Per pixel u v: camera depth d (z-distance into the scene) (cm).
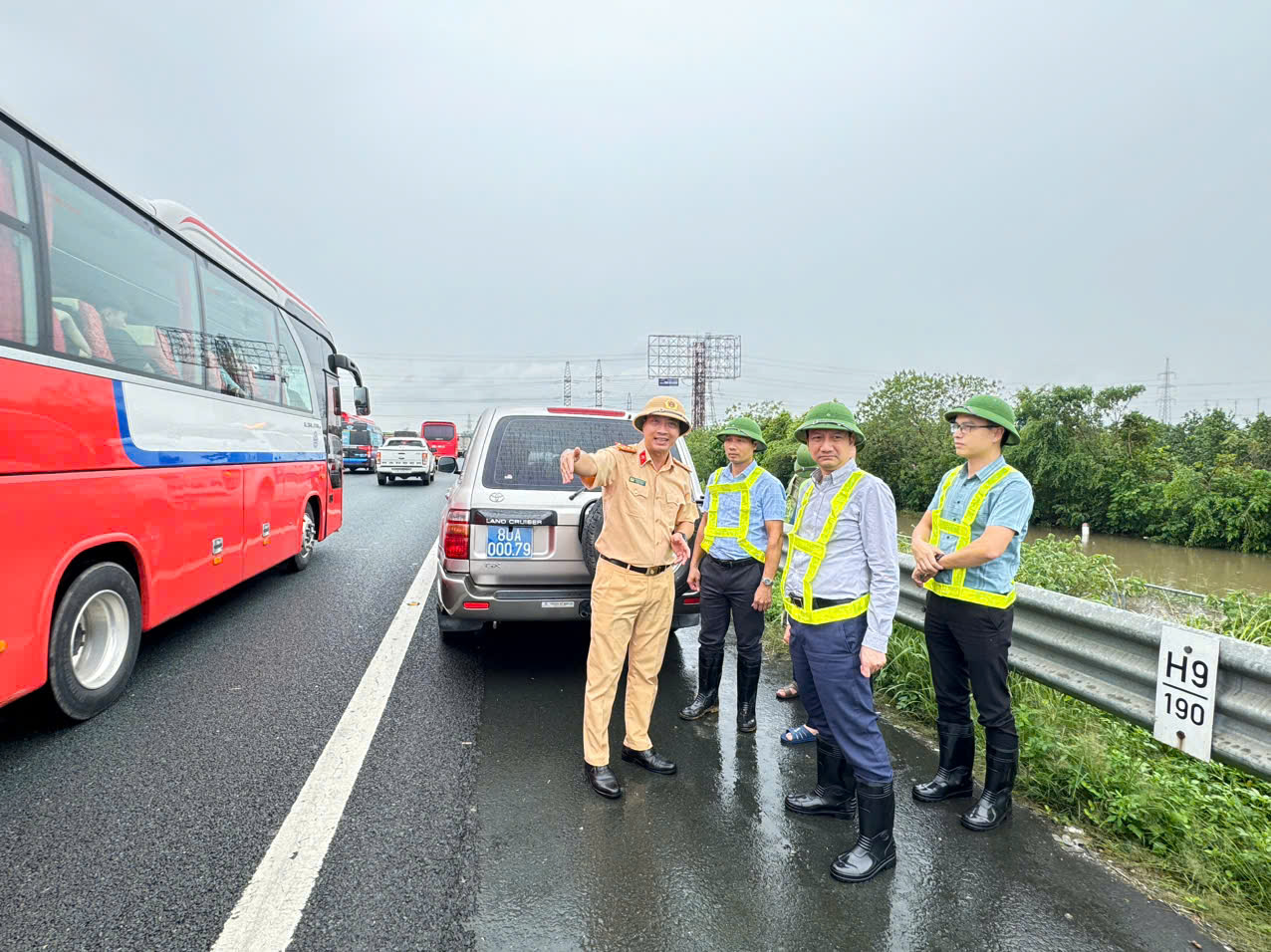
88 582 377
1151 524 2253
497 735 376
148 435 438
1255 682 246
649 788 325
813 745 380
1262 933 234
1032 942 227
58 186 360
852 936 227
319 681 452
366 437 3262
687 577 467
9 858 254
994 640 296
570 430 481
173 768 329
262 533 651
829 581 275
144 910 228
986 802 300
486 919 230
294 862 257
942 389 3050
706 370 7112
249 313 631
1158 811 291
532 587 440
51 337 348
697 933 227
